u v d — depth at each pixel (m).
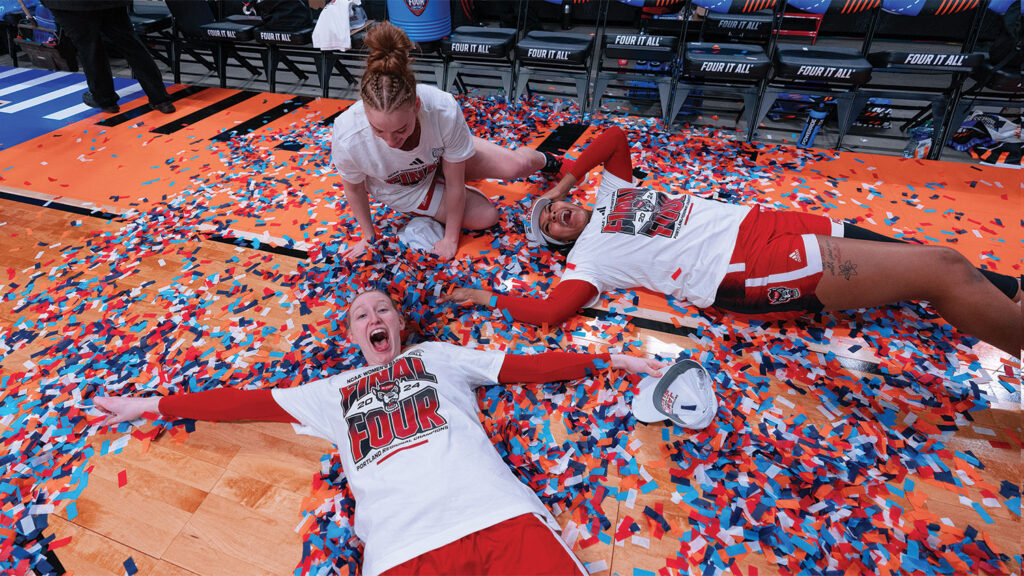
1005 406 1.75
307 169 3.30
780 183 3.04
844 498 1.50
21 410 1.84
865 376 1.87
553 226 2.27
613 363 1.74
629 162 2.53
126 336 2.12
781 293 1.91
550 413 1.77
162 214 2.87
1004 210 2.72
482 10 5.81
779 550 1.40
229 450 1.71
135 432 1.76
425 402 1.48
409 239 2.54
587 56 3.67
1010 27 3.02
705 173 3.14
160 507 1.56
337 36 4.02
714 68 3.31
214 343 2.08
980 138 3.39
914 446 1.63
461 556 1.21
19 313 2.25
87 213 2.92
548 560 1.19
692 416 1.62
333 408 1.56
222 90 4.69
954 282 1.68
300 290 2.32
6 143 3.73
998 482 1.54
